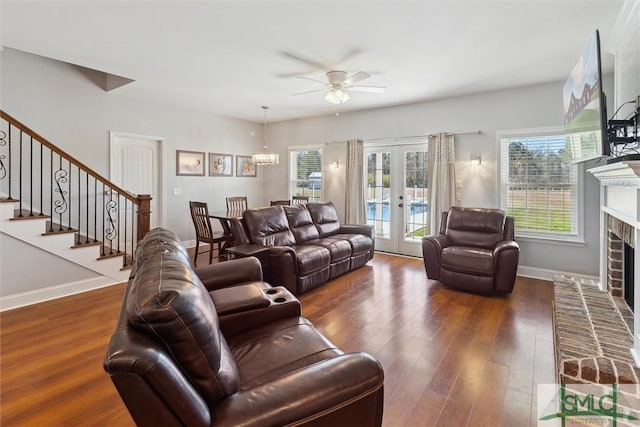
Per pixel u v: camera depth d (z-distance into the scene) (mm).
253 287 2129
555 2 2465
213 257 5609
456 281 3926
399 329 2918
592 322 2281
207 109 6211
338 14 2637
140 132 5457
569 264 4324
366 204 6270
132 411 922
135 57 3561
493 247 4141
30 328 2887
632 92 2521
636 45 2416
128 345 950
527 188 4590
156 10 2578
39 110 4418
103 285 3998
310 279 3869
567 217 4332
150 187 5730
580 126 2520
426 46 3244
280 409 1057
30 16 2674
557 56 3477
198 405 985
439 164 5215
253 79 4312
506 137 4727
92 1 2453
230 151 6980
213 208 6684
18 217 3338
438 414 1853
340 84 3855
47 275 3557
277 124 7445
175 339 1037
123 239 5344
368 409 1221
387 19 2715
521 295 3805
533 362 2383
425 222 5621
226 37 3055
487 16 2666
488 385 2117
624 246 2742
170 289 1103
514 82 4340
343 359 1272
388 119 5836
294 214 4676
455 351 2537
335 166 6543
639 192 1825
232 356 1463
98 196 5016
